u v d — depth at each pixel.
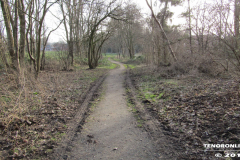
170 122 4.81
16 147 3.78
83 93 9.03
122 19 19.84
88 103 7.25
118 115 5.77
